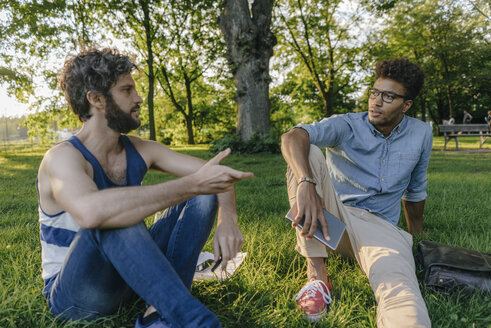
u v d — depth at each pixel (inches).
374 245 71.9
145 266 46.3
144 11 709.9
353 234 77.2
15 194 195.2
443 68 1135.0
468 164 324.8
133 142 64.9
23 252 92.6
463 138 844.0
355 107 1310.3
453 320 63.0
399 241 74.2
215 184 47.7
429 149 86.8
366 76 1082.7
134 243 46.7
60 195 47.3
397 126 83.7
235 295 73.3
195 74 1159.6
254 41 487.8
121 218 45.6
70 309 54.2
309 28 936.9
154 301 46.7
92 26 666.8
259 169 303.3
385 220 81.9
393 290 59.6
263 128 500.1
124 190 46.5
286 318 64.6
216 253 59.1
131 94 56.7
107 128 56.9
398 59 79.4
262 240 102.7
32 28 592.4
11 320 56.8
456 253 77.7
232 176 47.0
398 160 83.5
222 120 1476.4
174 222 60.7
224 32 503.8
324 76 1052.5
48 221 55.4
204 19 808.3
